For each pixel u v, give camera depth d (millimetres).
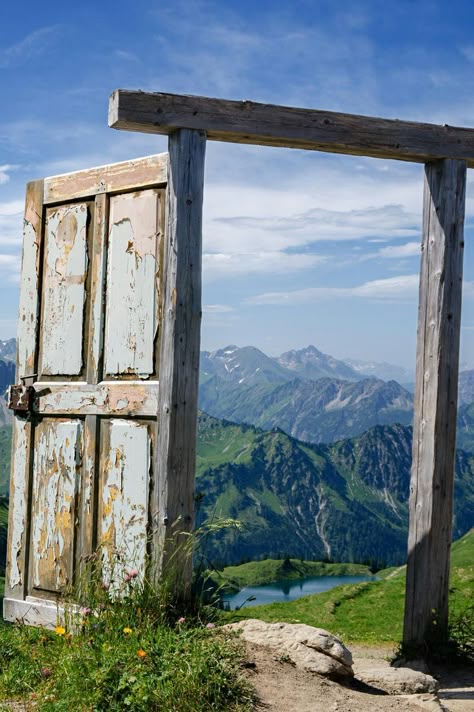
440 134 7332
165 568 6625
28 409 7113
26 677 6129
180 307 6723
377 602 10273
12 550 7148
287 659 6359
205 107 6828
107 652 6020
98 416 6922
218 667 5988
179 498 6688
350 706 6031
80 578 6758
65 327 7082
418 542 7352
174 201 6750
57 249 7145
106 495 6863
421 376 7414
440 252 7371
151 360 6785
